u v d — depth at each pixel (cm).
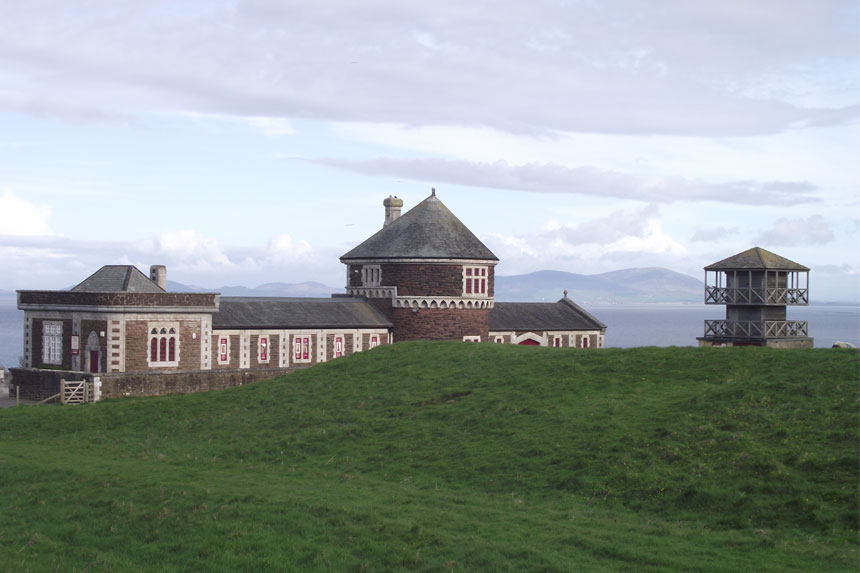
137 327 6091
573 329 8806
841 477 2531
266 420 4372
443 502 2848
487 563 2280
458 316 7694
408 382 4672
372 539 2517
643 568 2170
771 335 6388
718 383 3675
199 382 6128
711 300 6631
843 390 3158
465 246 7781
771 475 2622
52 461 3778
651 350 4347
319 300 7581
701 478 2716
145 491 3169
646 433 3144
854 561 2117
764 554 2206
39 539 2766
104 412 4881
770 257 6512
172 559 2547
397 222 8000
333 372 5162
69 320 6272
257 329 6744
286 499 2939
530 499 2836
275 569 2397
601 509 2681
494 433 3544
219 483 3256
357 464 3484
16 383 6384
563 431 3356
